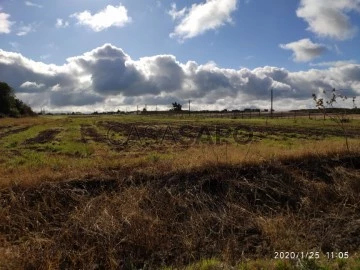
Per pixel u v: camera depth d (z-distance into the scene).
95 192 10.59
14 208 9.69
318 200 11.36
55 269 8.02
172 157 13.67
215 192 11.09
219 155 12.84
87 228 9.06
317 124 48.16
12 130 42.75
